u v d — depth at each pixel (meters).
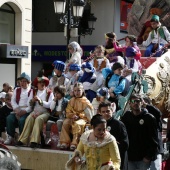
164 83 13.82
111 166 8.98
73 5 21.06
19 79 12.66
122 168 10.16
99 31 37.19
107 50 14.84
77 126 11.44
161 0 17.84
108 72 12.70
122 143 10.14
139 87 12.52
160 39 15.62
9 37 28.23
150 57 14.66
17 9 28.05
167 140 13.35
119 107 11.98
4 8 27.72
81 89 11.71
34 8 38.69
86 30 28.62
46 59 38.72
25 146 12.10
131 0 38.44
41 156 11.89
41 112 12.22
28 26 28.81
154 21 15.70
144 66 14.63
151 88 13.42
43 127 12.40
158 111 11.79
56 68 13.51
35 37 38.84
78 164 9.47
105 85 12.75
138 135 10.84
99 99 12.13
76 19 22.22
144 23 17.33
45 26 38.53
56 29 38.28
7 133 12.54
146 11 18.03
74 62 14.06
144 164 10.92
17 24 28.25
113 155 9.17
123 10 37.81
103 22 37.12
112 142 9.20
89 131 9.51
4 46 26.52
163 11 17.95
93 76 12.98
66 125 11.72
